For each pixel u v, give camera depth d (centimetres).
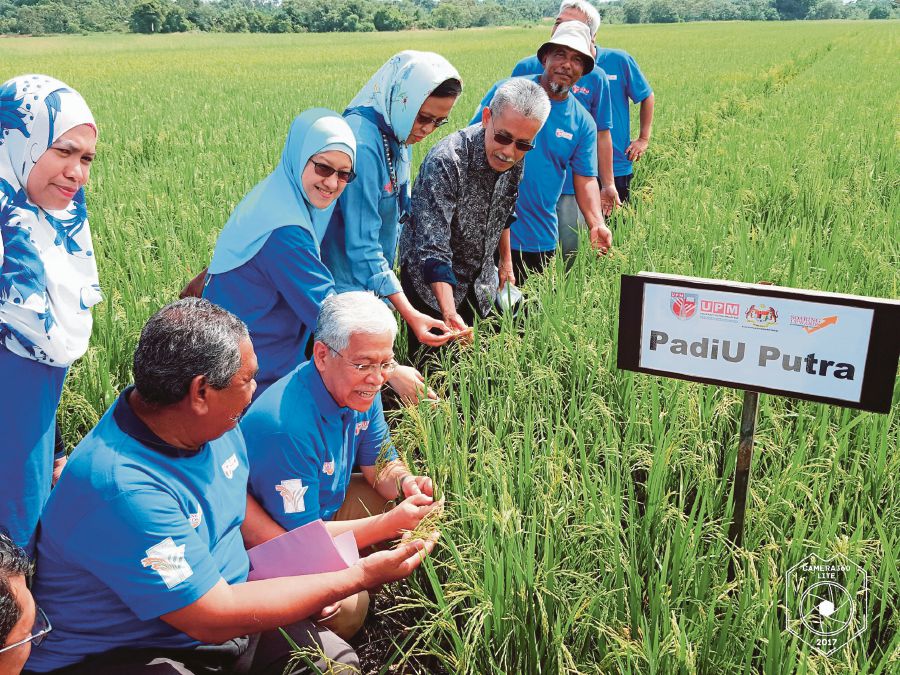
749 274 521
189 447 234
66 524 219
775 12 19888
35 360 276
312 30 14350
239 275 359
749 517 289
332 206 387
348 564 266
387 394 473
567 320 453
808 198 784
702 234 632
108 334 452
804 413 346
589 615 239
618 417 368
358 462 336
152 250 652
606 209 730
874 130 1228
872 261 525
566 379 403
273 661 252
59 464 349
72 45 8675
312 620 278
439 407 343
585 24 607
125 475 218
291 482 283
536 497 289
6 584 179
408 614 303
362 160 398
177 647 238
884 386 235
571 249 647
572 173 607
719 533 267
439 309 468
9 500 283
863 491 302
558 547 271
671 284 256
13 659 185
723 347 256
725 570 262
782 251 580
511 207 476
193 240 659
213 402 222
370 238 412
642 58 3838
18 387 275
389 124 407
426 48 6462
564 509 276
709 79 2422
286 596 242
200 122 1587
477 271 485
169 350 214
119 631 231
